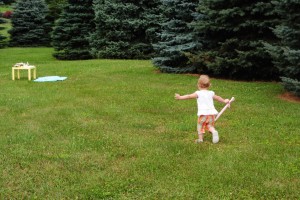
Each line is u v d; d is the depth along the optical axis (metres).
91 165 6.05
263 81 15.02
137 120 8.84
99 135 7.67
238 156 6.39
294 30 11.12
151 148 6.87
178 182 5.39
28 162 6.15
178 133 7.85
